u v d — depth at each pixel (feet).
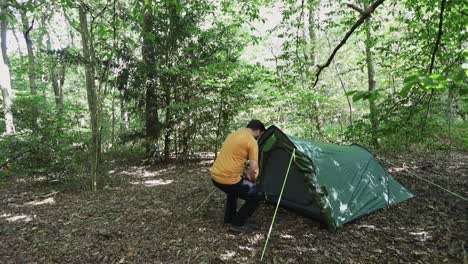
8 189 22.11
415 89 7.66
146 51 28.07
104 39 22.34
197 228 13.97
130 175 26.17
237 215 13.61
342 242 12.56
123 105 30.86
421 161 25.66
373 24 22.89
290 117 33.37
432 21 17.30
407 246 12.00
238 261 11.14
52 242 12.93
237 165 13.01
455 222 13.67
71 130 24.94
